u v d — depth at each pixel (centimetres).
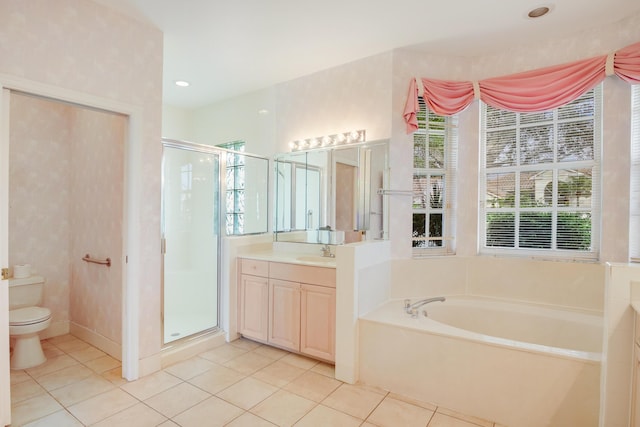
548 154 289
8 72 187
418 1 226
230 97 416
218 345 315
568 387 187
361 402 223
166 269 310
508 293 300
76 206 335
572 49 271
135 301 248
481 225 319
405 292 303
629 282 163
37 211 324
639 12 241
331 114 334
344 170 326
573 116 279
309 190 350
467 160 315
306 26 258
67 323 343
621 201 254
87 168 319
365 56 309
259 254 343
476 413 209
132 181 246
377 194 306
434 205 318
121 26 238
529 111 280
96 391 233
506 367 201
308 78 350
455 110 298
